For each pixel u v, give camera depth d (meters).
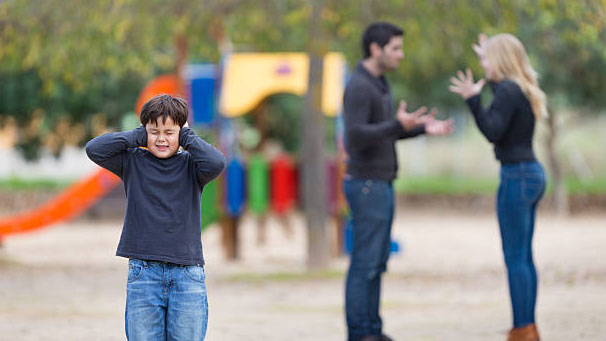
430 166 61.97
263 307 15.16
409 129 10.27
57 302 15.84
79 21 19.92
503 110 10.30
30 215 23.59
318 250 20.70
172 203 7.21
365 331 10.77
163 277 7.17
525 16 22.88
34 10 19.94
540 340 10.96
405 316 13.66
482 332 11.88
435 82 39.44
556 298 14.92
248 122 37.38
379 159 10.72
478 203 45.22
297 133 45.94
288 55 26.17
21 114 38.31
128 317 7.16
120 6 19.27
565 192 41.81
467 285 17.75
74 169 61.47
